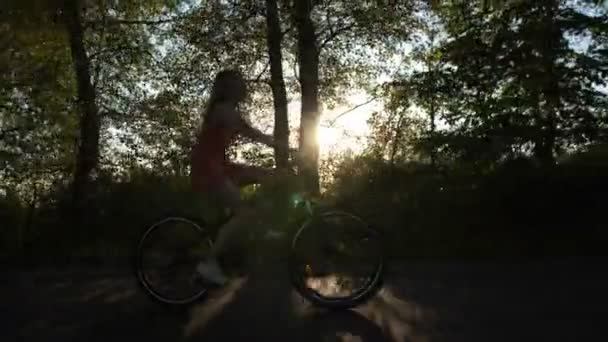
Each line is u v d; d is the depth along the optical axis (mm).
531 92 14188
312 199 6508
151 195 11461
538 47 13969
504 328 5574
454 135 13852
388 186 11945
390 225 11039
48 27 14016
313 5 14930
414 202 11391
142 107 14898
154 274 6387
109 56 15023
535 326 5629
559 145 13875
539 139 13672
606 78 13922
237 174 6301
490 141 13539
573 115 14008
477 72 14578
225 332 5574
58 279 8711
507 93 14594
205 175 6125
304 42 14766
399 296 7082
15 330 5672
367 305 6613
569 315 6035
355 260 6352
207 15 15289
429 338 5270
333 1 15367
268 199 6348
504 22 14477
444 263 10047
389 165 12609
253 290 7453
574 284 7766
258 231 6293
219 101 6207
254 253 6312
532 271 8938
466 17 15195
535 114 14156
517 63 14305
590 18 13852
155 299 6367
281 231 6340
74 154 13828
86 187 12000
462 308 6410
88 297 7250
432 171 12406
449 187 11750
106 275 9078
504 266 9539
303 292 6316
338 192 11883
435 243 10961
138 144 14680
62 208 11703
